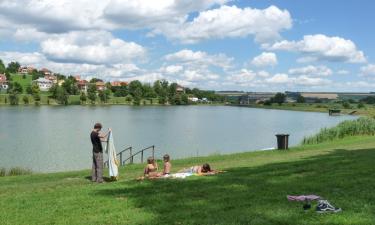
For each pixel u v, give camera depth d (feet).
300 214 37.01
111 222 37.29
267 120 454.81
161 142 219.00
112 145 66.85
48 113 473.67
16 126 300.61
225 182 54.75
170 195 47.62
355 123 157.48
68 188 55.83
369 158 74.64
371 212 37.09
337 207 38.73
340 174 57.77
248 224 34.88
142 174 74.38
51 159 155.84
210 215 38.04
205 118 456.04
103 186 56.13
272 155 99.55
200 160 93.76
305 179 54.80
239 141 232.53
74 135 243.81
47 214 41.06
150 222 36.73
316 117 546.26
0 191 57.93
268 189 48.88
